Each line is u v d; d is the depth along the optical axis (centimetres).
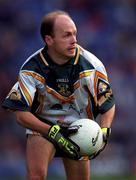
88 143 1385
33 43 4159
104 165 3400
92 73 1440
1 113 3750
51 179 3183
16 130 3716
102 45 4259
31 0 4369
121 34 4391
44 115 1474
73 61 1430
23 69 1420
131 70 4144
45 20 1416
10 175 3438
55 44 1405
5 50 4103
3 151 3634
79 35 4284
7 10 4319
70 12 4422
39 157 1417
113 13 4491
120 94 3944
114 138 3703
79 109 1475
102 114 1467
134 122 3825
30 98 1403
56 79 1429
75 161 1511
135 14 4578
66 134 1404
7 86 3922
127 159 3544
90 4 4491
